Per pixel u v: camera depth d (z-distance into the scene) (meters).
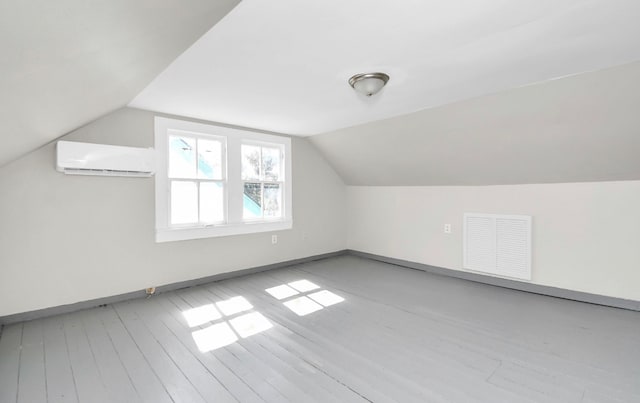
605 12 1.55
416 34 1.77
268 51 1.97
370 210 5.18
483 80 2.46
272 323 2.71
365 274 4.25
